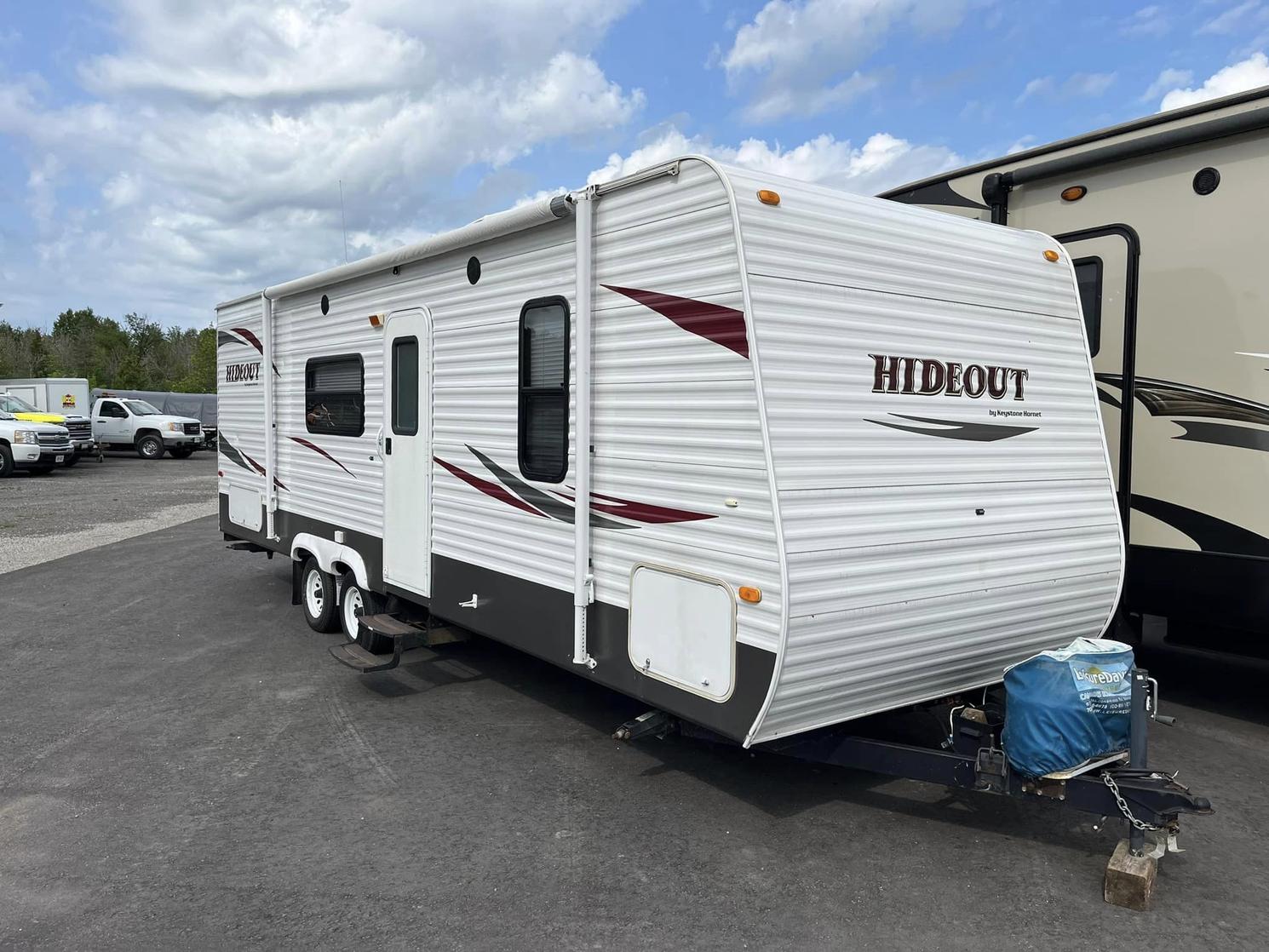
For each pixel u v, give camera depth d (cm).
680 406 331
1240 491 434
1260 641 453
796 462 305
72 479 2009
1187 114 442
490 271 441
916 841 354
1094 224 482
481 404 452
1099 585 402
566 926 299
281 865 341
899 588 328
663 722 374
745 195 308
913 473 338
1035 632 382
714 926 297
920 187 564
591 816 378
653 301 341
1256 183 423
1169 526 461
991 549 359
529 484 418
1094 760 315
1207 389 443
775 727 311
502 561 443
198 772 428
